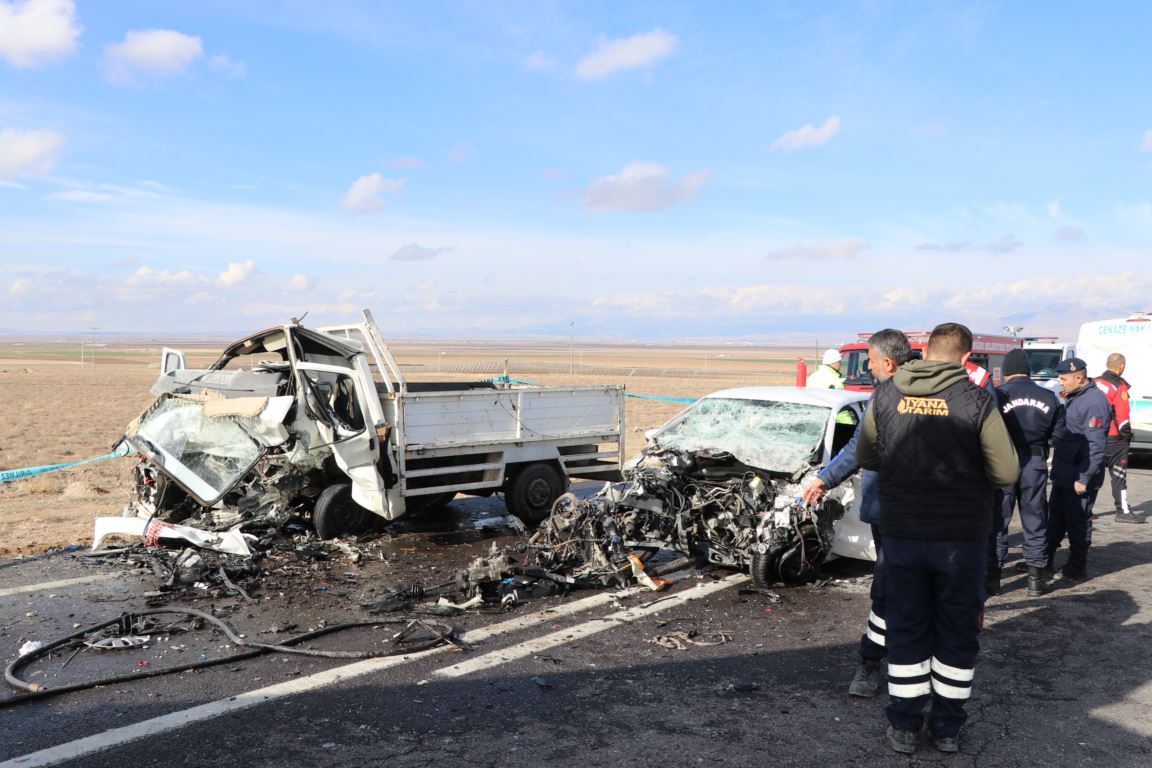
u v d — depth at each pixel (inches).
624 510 294.5
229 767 148.6
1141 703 183.3
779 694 186.5
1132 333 610.2
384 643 218.2
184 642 217.9
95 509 418.3
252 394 334.3
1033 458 267.0
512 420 373.4
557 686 189.6
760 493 281.7
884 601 179.6
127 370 2834.6
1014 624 241.9
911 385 155.9
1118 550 341.1
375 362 371.9
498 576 253.9
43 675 193.8
